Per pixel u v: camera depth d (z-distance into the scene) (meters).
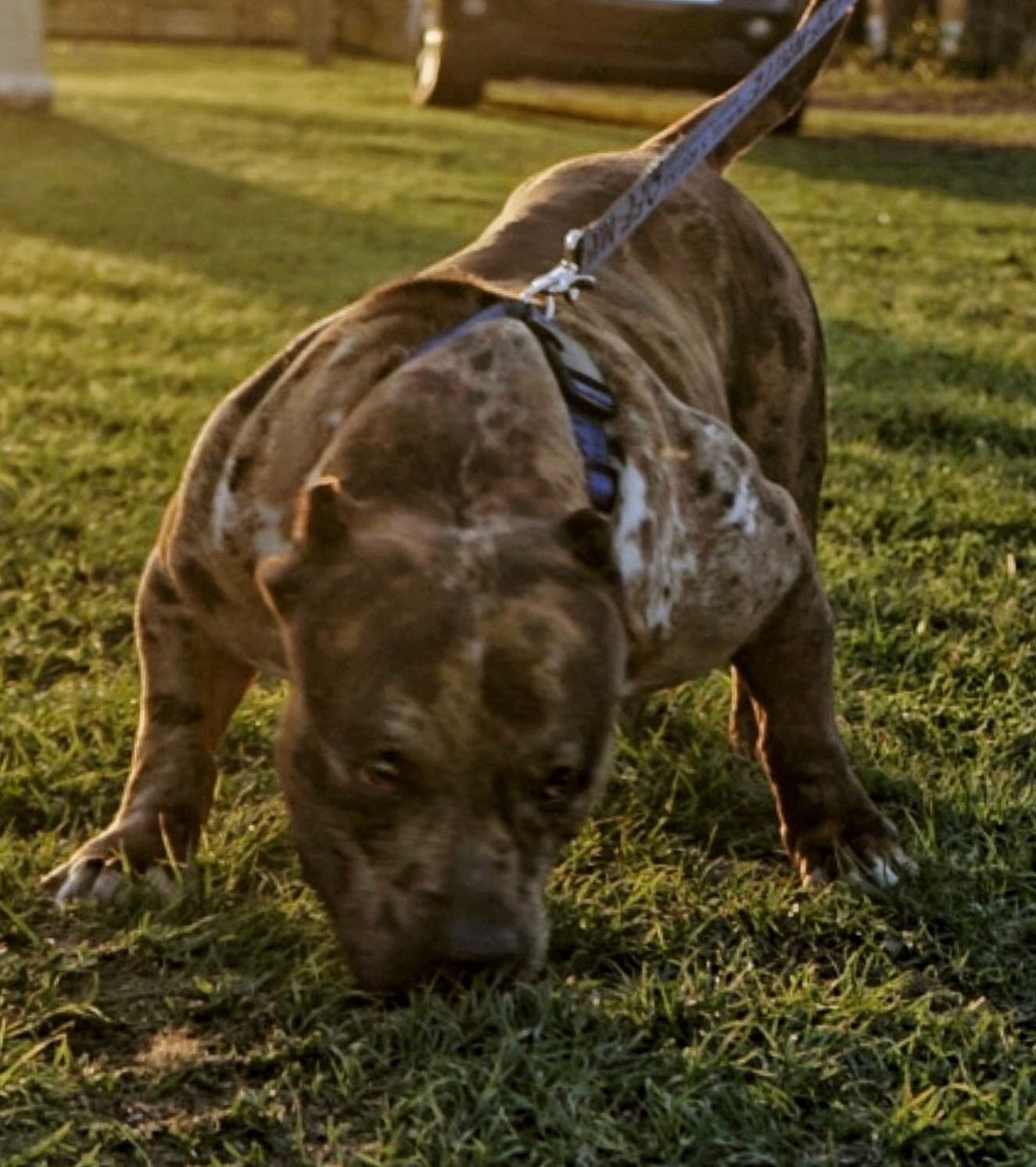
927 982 4.16
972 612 6.23
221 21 33.22
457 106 21.64
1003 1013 4.04
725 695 5.66
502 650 3.29
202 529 4.04
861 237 14.10
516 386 3.81
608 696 3.38
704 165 5.48
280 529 3.89
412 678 3.29
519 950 3.40
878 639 5.92
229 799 4.90
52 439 8.06
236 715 5.31
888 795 5.02
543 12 20.22
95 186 15.82
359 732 3.32
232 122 19.97
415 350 3.96
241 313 10.95
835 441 8.36
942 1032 3.89
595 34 19.92
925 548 6.87
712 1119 3.57
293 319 10.82
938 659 5.84
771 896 4.38
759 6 19.56
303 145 18.44
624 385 4.09
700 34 19.67
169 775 4.41
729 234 5.24
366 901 3.45
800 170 17.62
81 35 32.81
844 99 24.14
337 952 4.08
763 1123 3.59
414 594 3.34
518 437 3.71
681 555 4.01
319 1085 3.67
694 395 4.64
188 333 10.38
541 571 3.39
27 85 19.94
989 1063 3.84
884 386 9.45
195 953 4.15
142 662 4.41
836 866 4.53
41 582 6.45
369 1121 3.59
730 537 4.12
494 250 4.77
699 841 4.83
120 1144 3.55
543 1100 3.62
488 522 3.55
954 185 17.06
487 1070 3.67
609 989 4.04
